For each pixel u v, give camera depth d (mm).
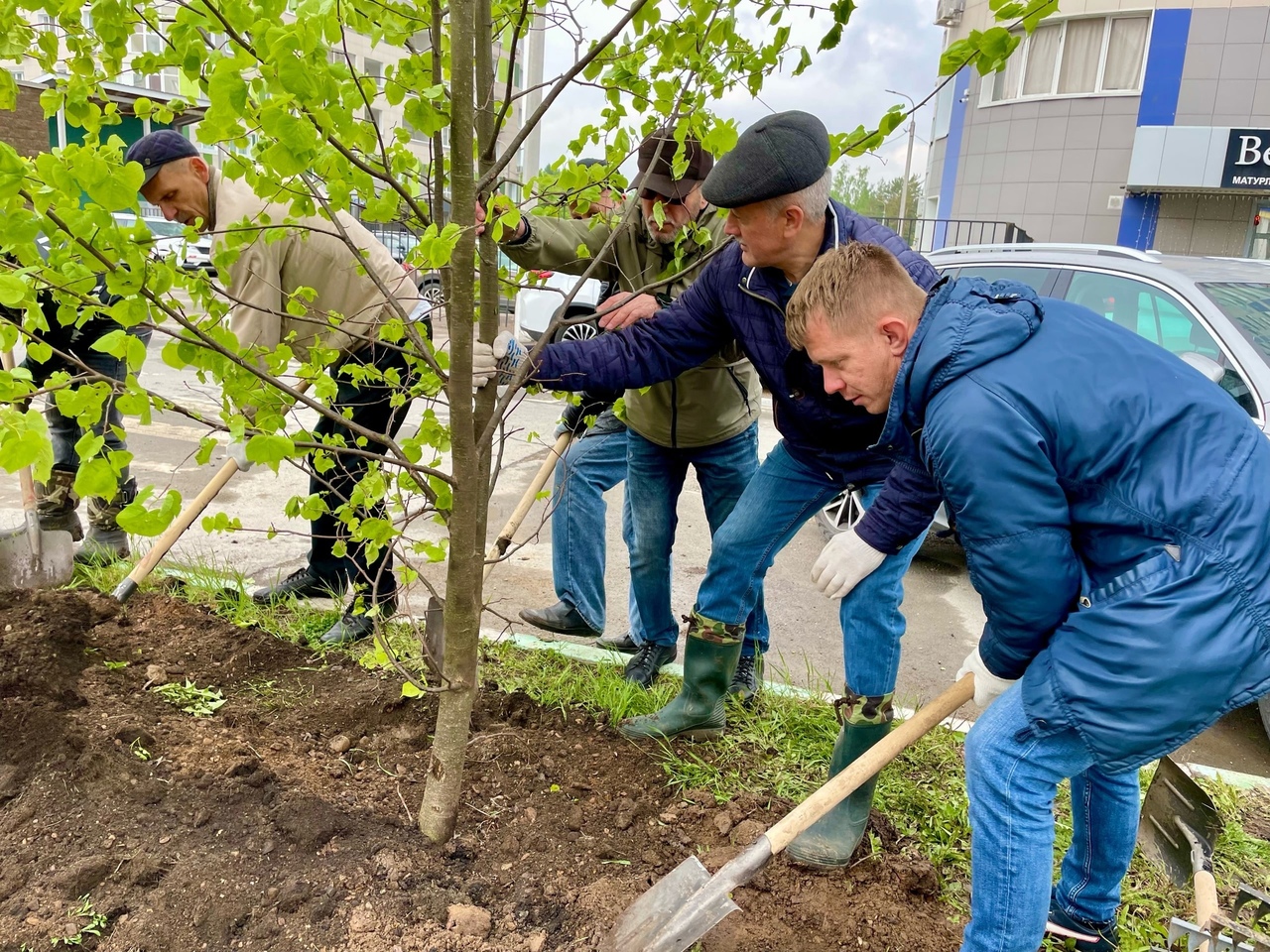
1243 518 1554
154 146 2811
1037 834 1788
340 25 1504
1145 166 15633
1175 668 1554
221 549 4668
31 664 2766
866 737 2430
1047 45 16500
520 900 2113
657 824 2494
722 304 2469
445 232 1571
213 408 7957
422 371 2379
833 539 2277
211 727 2699
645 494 3188
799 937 2146
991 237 16719
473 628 2164
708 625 2770
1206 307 3973
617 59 2188
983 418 1609
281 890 2039
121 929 1951
